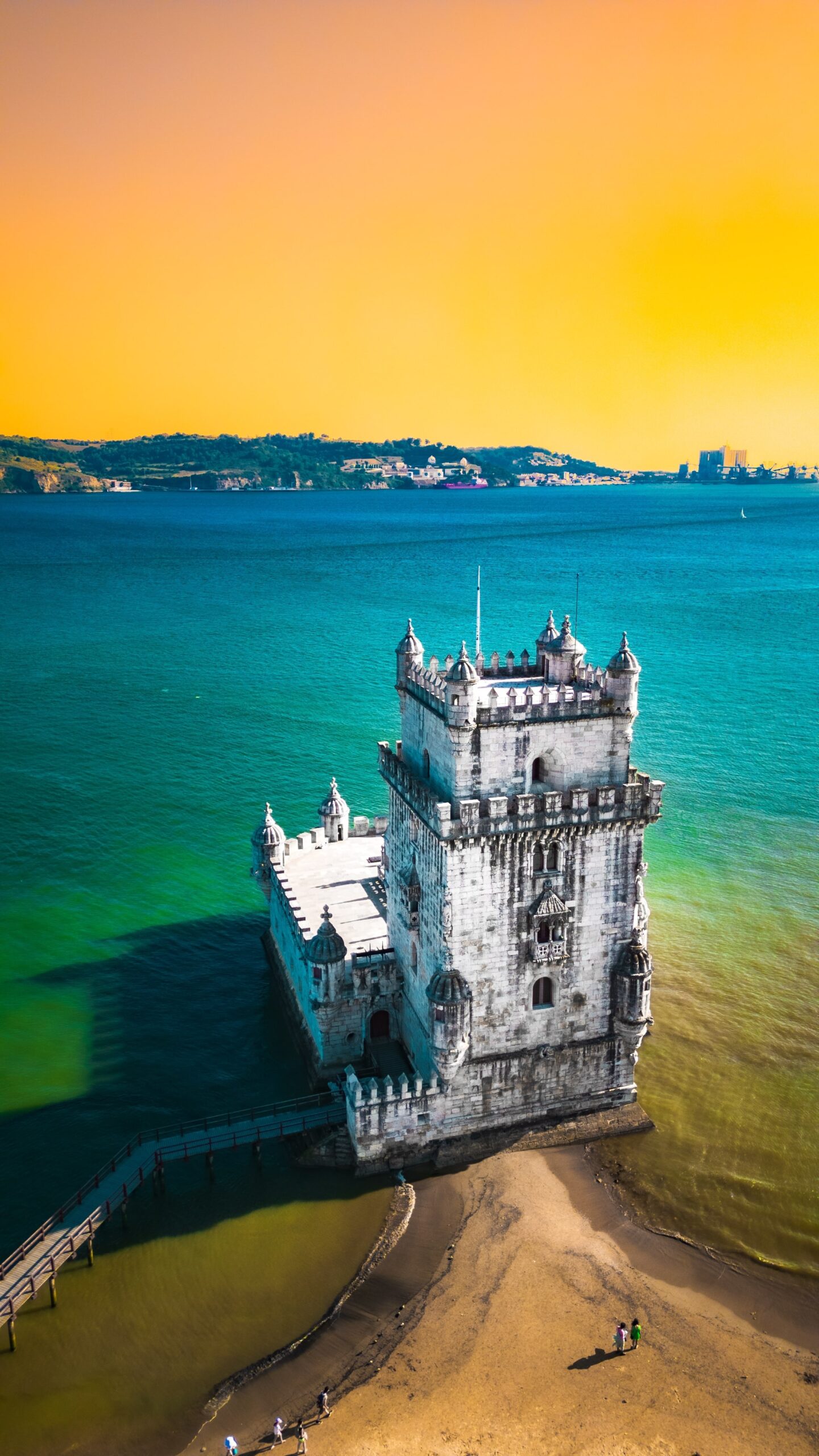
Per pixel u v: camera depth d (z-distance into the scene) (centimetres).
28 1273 4809
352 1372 4378
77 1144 5775
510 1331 4550
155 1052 6606
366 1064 6216
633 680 5131
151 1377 4400
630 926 5528
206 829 9900
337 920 6681
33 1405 4278
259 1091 6253
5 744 12306
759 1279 4825
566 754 5197
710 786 10819
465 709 4881
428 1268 4897
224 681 15062
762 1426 4100
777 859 9138
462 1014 5225
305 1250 5028
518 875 5206
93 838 9688
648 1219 5184
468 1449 4022
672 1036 6631
